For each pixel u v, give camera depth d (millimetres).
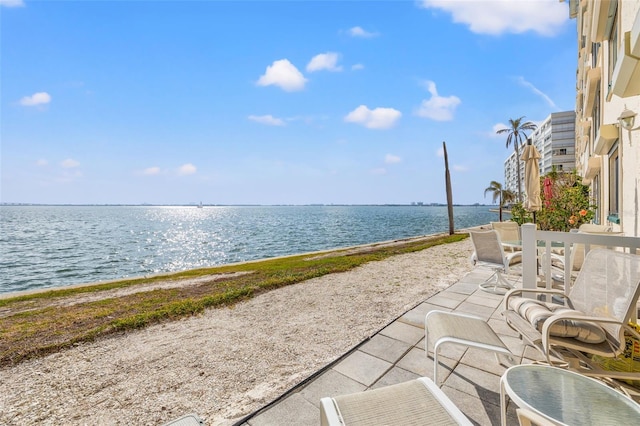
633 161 4605
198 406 2240
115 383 2586
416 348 2996
